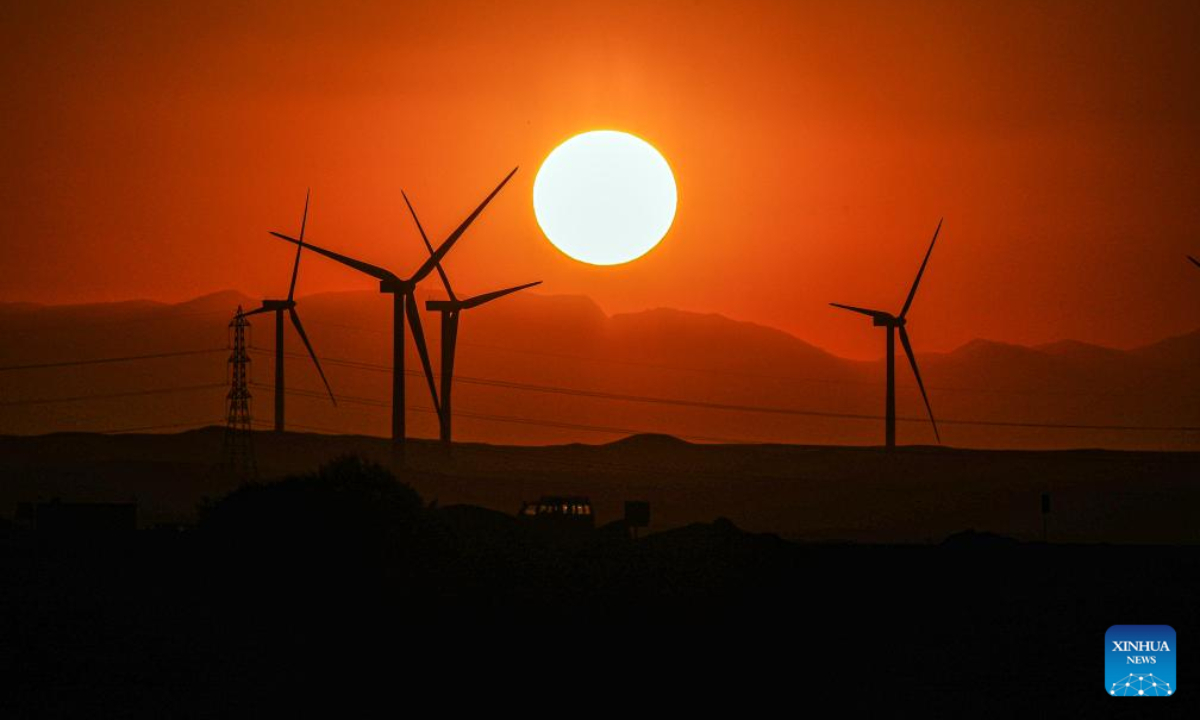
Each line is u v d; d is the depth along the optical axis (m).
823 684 182.25
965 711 169.38
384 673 185.25
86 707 167.12
